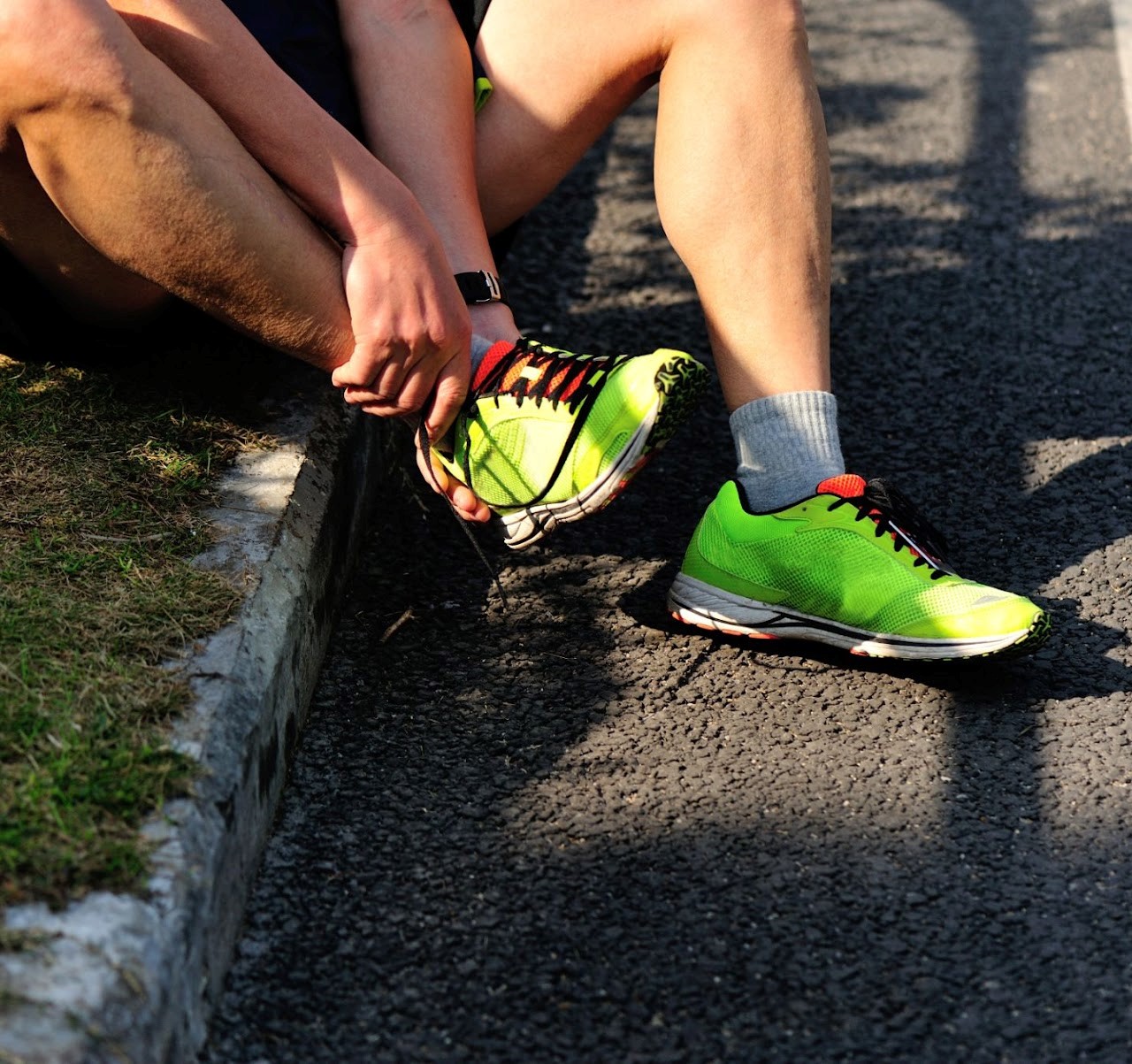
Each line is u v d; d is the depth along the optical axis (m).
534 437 1.60
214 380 1.94
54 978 1.07
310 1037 1.26
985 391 2.43
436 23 1.78
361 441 2.03
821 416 1.74
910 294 2.79
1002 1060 1.23
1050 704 1.69
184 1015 1.19
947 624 1.65
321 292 1.47
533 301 2.75
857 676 1.75
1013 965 1.33
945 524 2.06
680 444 2.28
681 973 1.32
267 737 1.48
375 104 1.75
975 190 3.23
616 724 1.67
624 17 1.76
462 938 1.37
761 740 1.64
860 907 1.40
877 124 3.60
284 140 1.43
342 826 1.51
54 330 1.82
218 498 1.73
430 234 1.49
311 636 1.70
